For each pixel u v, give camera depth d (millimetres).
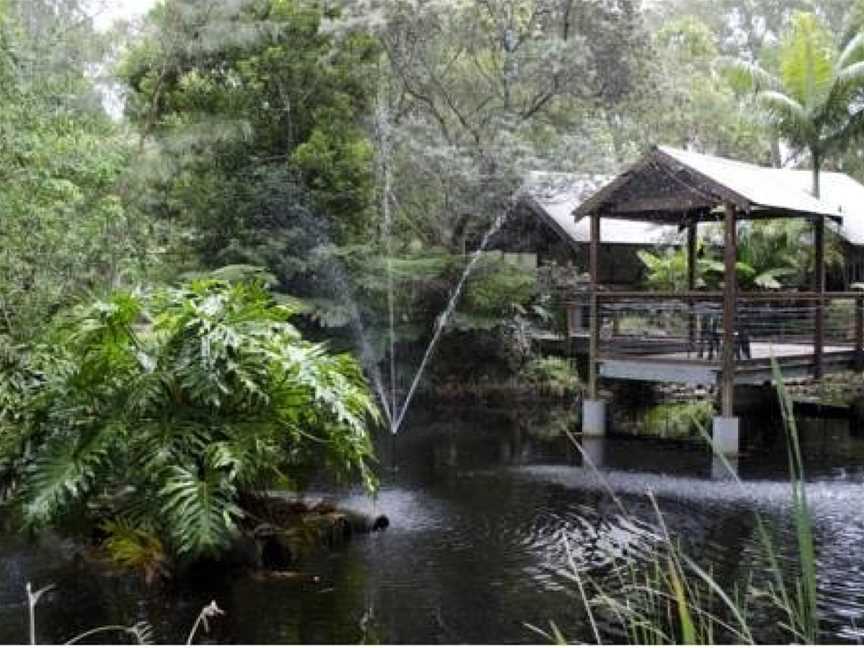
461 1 14289
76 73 10961
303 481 7691
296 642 4676
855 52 16750
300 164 14914
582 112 15727
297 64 15023
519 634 4797
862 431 12078
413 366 15758
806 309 12086
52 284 8297
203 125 14406
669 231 16984
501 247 16969
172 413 6008
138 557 5672
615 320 13172
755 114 18391
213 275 13445
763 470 9422
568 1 14633
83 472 5672
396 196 15641
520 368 15602
